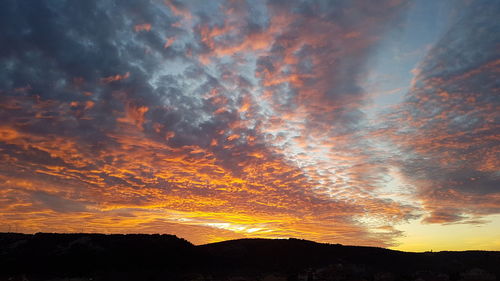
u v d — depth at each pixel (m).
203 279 63.56
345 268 73.88
